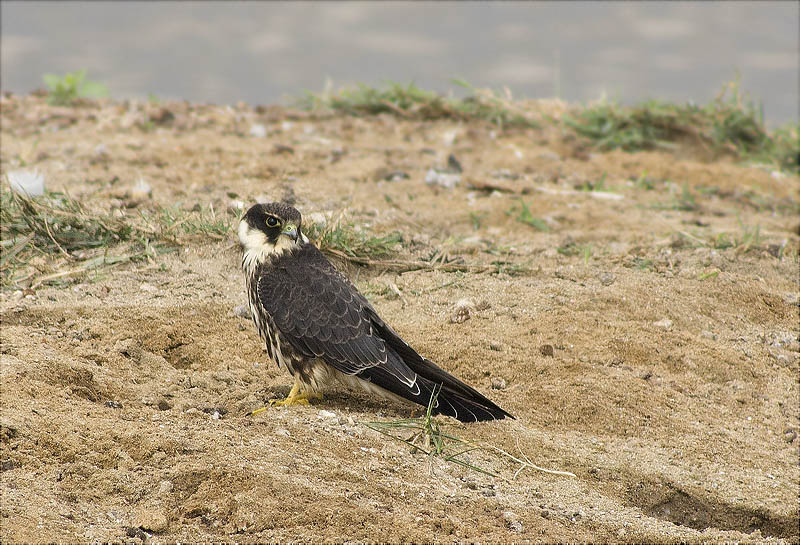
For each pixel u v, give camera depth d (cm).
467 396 846
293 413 862
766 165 1861
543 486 806
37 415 772
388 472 784
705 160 1912
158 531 686
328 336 870
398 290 1134
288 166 1577
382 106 2088
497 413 831
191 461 745
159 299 1062
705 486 832
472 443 855
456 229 1376
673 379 997
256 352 991
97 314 1011
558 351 1019
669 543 750
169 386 898
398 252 1234
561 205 1511
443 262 1216
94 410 805
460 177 1611
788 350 1087
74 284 1082
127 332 985
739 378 1017
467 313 1072
